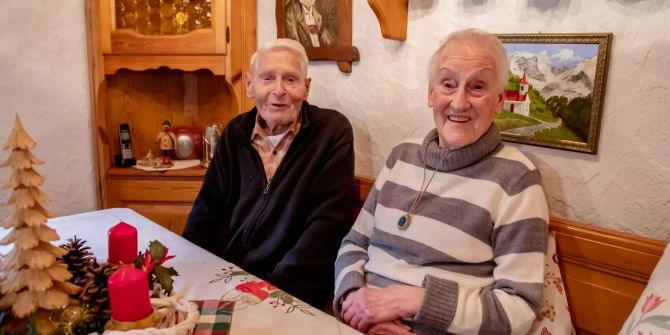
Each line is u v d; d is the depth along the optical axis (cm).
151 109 225
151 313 75
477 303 104
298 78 156
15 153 73
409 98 156
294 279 142
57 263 77
